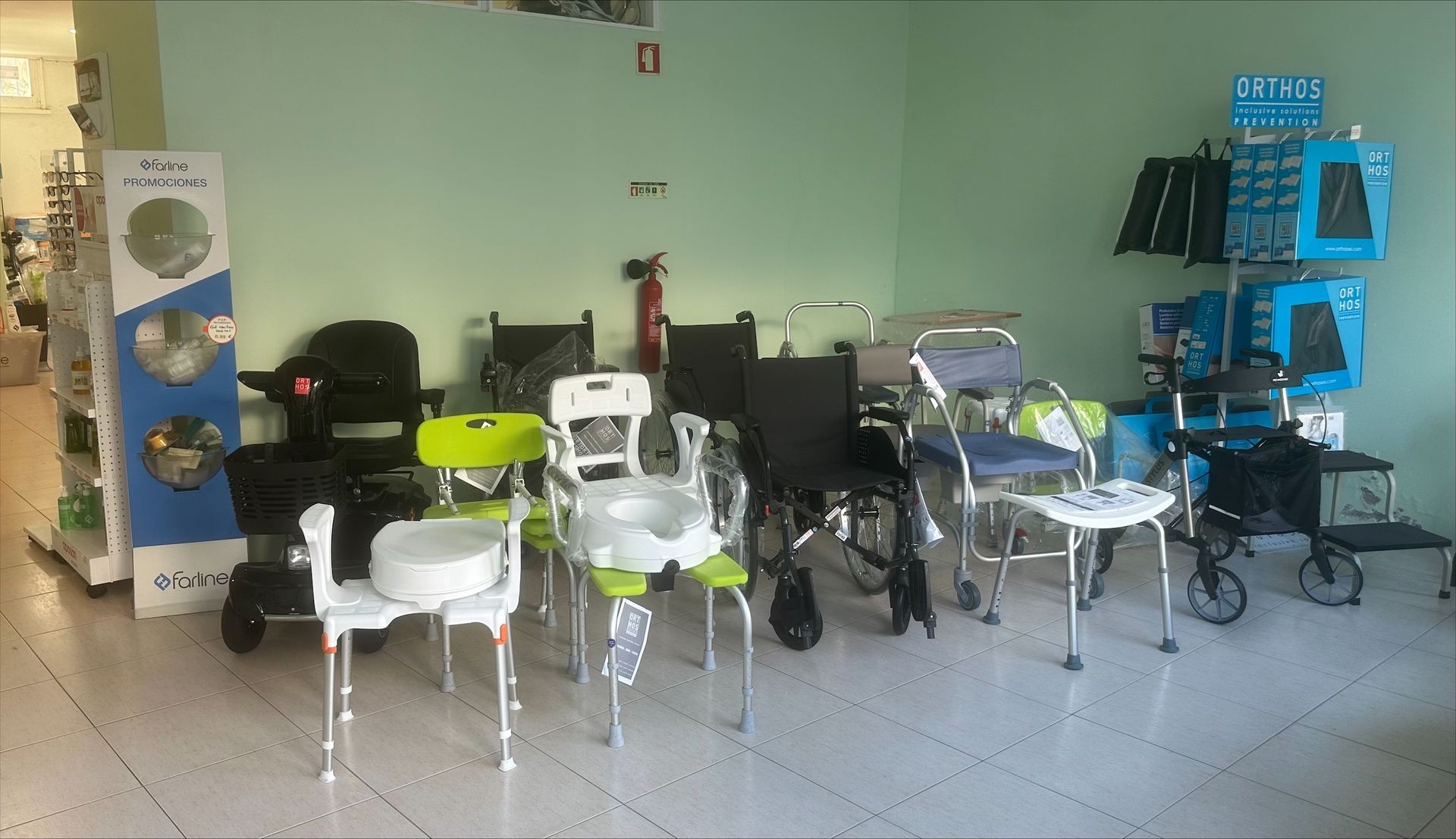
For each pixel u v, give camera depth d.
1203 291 4.43
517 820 2.41
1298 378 3.88
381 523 3.41
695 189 5.24
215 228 3.49
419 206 4.43
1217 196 4.25
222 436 3.60
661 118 5.07
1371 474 4.30
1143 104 4.84
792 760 2.68
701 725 2.87
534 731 2.83
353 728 2.85
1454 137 3.93
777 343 5.71
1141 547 4.48
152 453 3.48
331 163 4.19
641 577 2.67
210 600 3.68
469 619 2.55
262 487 3.06
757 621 3.64
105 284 3.59
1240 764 2.67
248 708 2.96
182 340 3.60
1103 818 2.43
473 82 4.48
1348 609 3.76
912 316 5.17
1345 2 4.16
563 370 4.27
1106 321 5.10
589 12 4.77
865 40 5.73
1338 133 4.21
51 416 7.19
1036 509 3.26
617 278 5.06
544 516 3.25
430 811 2.44
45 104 9.70
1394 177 4.11
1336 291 4.11
